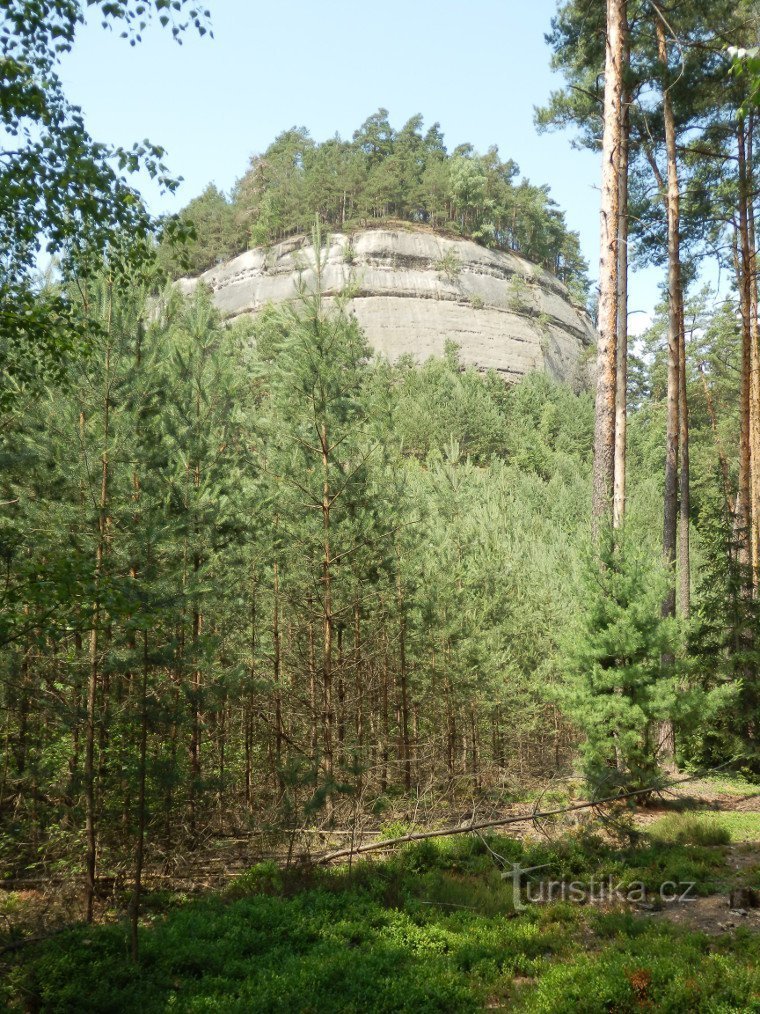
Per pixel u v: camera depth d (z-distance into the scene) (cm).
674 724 2169
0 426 1324
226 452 1861
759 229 2950
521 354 14888
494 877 1311
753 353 2895
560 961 962
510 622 2686
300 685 2039
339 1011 830
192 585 1291
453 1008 849
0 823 1286
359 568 1883
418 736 2272
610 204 2084
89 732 1173
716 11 2455
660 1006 783
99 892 1265
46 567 901
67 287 1319
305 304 1727
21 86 879
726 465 4603
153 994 871
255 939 1034
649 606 1756
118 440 1316
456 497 2855
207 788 1326
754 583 2603
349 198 16200
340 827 1548
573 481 6569
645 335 6762
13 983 846
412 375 9806
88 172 922
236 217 16425
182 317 1812
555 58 2758
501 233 17538
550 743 3062
